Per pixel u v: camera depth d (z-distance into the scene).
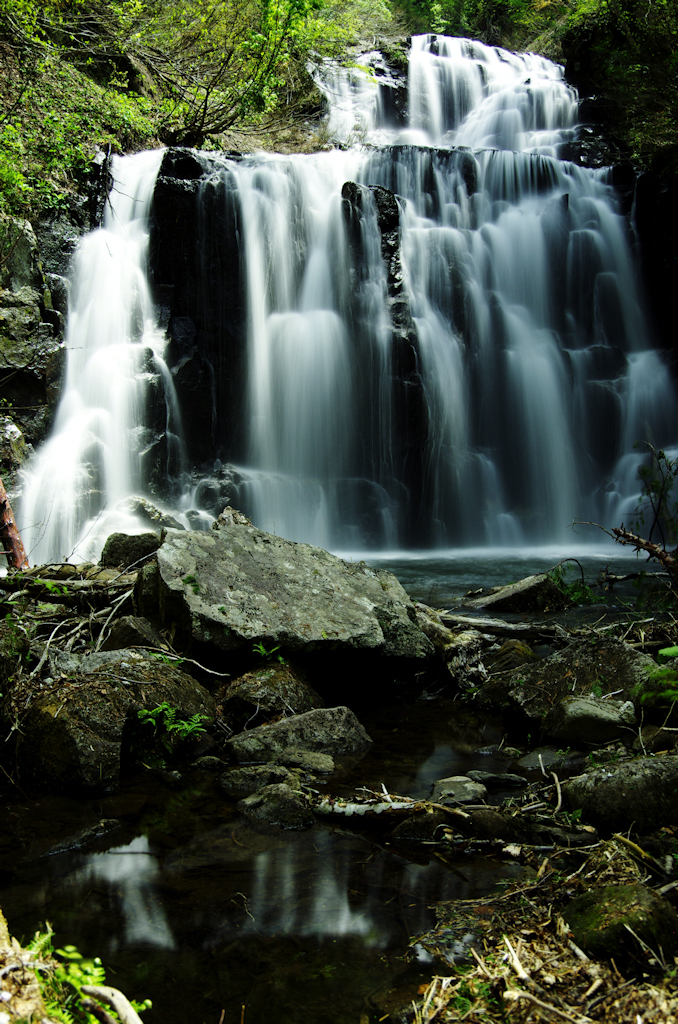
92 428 12.80
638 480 16.14
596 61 23.53
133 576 6.28
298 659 5.24
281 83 20.11
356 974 2.44
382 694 5.71
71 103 14.68
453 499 15.66
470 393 16.17
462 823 3.46
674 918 2.44
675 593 5.99
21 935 2.66
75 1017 1.90
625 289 18.06
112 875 3.12
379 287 15.47
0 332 12.23
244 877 3.10
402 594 6.05
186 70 19.22
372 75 23.69
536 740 4.69
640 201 18.28
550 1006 2.12
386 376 15.11
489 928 2.66
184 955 2.55
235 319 15.10
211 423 14.74
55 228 14.24
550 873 3.00
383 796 3.74
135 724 4.34
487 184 17.81
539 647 6.41
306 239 15.88
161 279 14.95
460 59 24.84
